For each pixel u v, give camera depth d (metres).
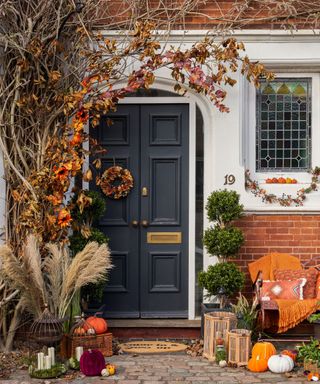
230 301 8.02
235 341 6.77
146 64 7.39
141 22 7.56
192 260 8.30
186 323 8.02
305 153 8.37
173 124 8.34
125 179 8.33
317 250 8.12
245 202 8.09
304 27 8.05
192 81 7.44
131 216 8.38
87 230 7.60
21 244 7.52
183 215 8.37
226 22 8.02
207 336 7.08
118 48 7.98
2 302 7.31
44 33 7.59
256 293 7.59
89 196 7.82
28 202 7.41
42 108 7.57
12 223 7.61
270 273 7.87
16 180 7.62
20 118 7.61
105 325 7.18
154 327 7.93
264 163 8.36
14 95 7.53
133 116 8.36
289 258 7.96
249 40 8.07
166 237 8.37
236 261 8.11
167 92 8.29
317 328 6.91
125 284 8.37
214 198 7.71
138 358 7.09
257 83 7.58
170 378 6.38
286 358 6.57
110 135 8.40
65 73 7.76
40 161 7.57
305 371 6.45
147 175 8.38
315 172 8.27
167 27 8.00
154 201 8.39
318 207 8.10
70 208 7.53
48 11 7.51
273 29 8.04
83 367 6.47
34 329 6.70
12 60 7.59
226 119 8.09
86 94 7.64
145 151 8.38
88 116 7.44
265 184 8.24
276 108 8.38
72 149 7.32
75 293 7.24
